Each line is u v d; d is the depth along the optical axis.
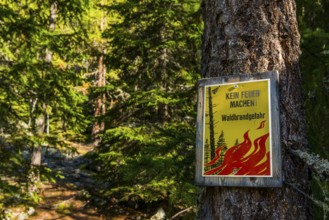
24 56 7.40
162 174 3.33
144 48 9.91
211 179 2.07
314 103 3.69
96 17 14.34
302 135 2.10
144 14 10.21
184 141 3.46
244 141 2.01
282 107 2.05
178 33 9.70
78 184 12.66
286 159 2.00
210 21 2.35
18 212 9.63
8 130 7.36
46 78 8.28
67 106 8.82
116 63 10.67
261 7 2.17
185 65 10.29
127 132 9.21
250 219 1.98
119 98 10.79
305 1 3.91
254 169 1.96
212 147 2.10
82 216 10.41
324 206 1.90
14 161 7.15
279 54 2.12
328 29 4.04
